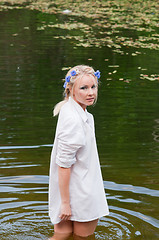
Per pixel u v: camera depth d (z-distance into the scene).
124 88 7.27
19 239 2.98
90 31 11.91
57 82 7.43
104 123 5.61
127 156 4.53
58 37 10.93
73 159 2.63
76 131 2.60
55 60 8.82
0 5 15.76
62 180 2.65
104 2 17.55
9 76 7.71
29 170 4.13
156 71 8.36
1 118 5.66
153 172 4.16
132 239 3.00
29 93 6.81
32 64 8.51
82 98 2.67
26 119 5.66
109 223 3.23
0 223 3.21
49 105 6.25
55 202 2.84
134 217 3.33
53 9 15.27
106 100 6.60
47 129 5.31
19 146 4.73
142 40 11.07
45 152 4.58
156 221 3.28
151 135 5.21
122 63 8.86
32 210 3.42
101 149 4.71
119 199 3.61
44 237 3.03
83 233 2.83
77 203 2.73
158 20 13.95
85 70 2.66
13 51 9.43
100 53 9.57
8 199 3.58
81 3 17.03
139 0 18.20
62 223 2.87
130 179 3.99
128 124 5.57
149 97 6.77
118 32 11.92
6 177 3.96
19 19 13.16
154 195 3.70
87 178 2.73
